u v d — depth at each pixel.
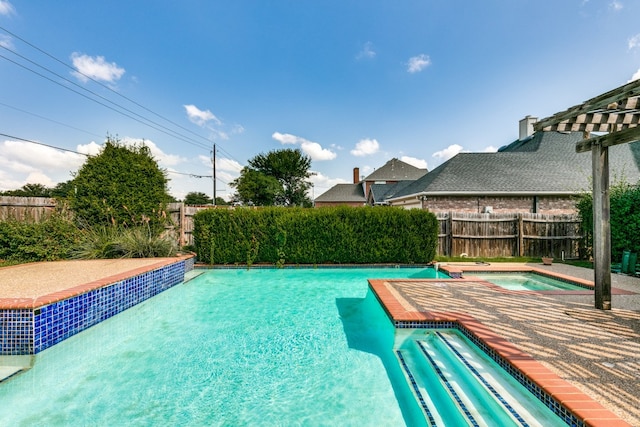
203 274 9.30
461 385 3.08
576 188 14.02
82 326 4.41
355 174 47.78
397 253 10.26
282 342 4.63
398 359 3.98
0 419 2.89
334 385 3.45
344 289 7.95
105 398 3.24
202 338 4.79
